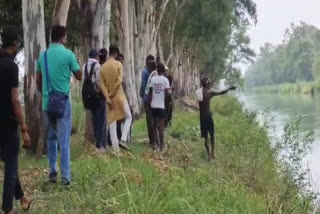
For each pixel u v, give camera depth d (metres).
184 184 7.18
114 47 10.97
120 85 10.97
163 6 29.89
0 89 5.87
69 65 7.43
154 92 12.52
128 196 6.39
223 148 13.52
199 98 12.90
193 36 37.41
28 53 10.84
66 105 7.45
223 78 77.56
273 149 13.48
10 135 5.96
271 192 10.03
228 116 29.36
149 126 12.78
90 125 12.53
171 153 12.24
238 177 10.55
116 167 8.32
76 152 10.63
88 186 7.14
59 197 6.87
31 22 10.80
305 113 39.75
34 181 8.02
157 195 6.54
